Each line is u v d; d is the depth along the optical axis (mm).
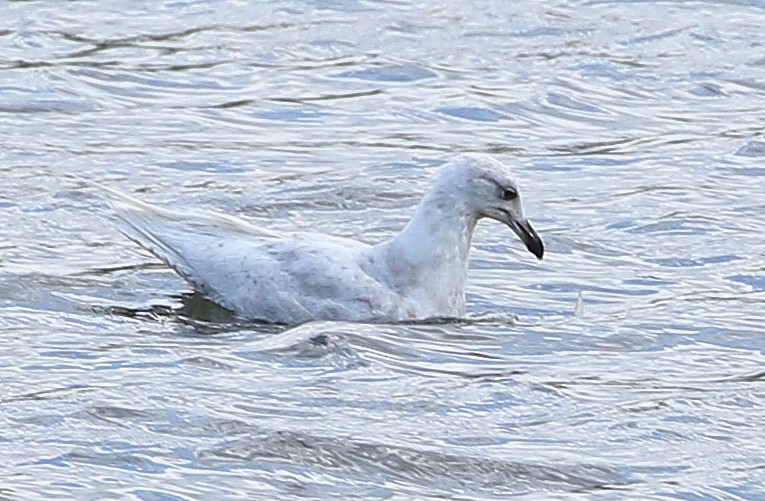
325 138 22562
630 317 15867
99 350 14570
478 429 13141
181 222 15984
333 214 19359
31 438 12664
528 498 12078
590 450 12805
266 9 28672
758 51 26781
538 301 16438
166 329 15148
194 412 13195
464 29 27688
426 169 21172
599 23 28156
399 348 14719
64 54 25875
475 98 24266
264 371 14141
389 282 15461
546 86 24844
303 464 12453
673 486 12234
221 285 15586
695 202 19844
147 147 21812
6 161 20938
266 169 21000
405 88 24844
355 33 27438
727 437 13086
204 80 24969
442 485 12258
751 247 18203
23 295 15992
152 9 28531
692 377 14383
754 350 15102
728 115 23891
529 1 29266
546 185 20641
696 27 27875
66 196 19328
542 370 14430
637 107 24234
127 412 13148
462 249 15633
